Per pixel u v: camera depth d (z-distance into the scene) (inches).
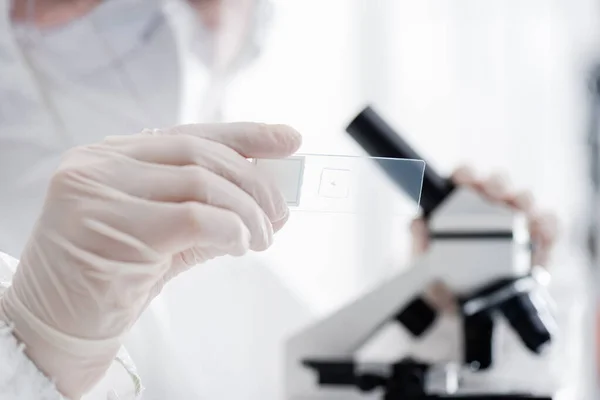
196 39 52.1
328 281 69.8
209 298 54.3
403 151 40.2
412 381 38.4
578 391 62.1
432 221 40.5
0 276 35.1
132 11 47.4
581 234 75.0
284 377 41.4
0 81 45.1
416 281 40.7
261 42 56.3
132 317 30.1
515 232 40.3
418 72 74.4
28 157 46.3
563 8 75.6
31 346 28.9
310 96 72.0
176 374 47.7
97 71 47.4
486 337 40.7
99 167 28.6
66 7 46.4
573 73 75.8
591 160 75.6
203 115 54.4
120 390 33.2
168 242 27.6
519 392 39.2
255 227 27.7
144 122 48.9
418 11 74.4
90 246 27.9
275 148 29.1
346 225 70.2
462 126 74.9
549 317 41.2
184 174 27.8
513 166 75.3
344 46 73.1
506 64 75.2
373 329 41.3
